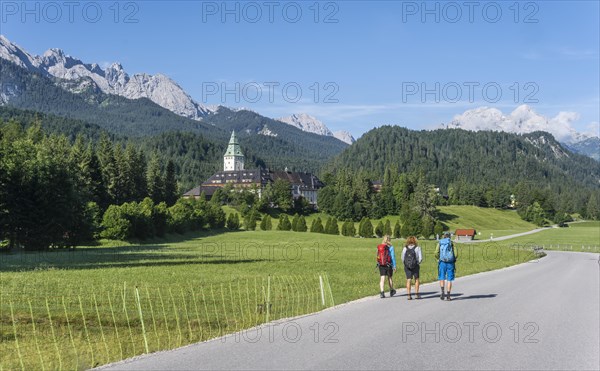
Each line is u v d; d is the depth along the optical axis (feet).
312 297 74.49
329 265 154.30
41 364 37.52
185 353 38.11
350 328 47.88
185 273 121.39
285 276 114.52
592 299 70.79
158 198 487.20
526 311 58.95
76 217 238.48
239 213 538.88
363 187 609.83
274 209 589.32
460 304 64.69
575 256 233.96
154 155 498.28
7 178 212.43
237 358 36.32
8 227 216.33
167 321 55.26
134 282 98.22
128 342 45.42
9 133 430.61
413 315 55.62
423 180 591.37
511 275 117.08
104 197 386.11
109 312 58.90
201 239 347.15
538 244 364.58
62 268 131.64
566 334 45.70
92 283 93.97
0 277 101.50
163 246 269.85
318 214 609.42
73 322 53.72
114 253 206.08
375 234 467.52
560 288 86.12
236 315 59.47
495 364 34.96
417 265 69.97
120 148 442.09
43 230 223.51
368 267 146.82
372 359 35.94
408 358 36.29
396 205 601.62
